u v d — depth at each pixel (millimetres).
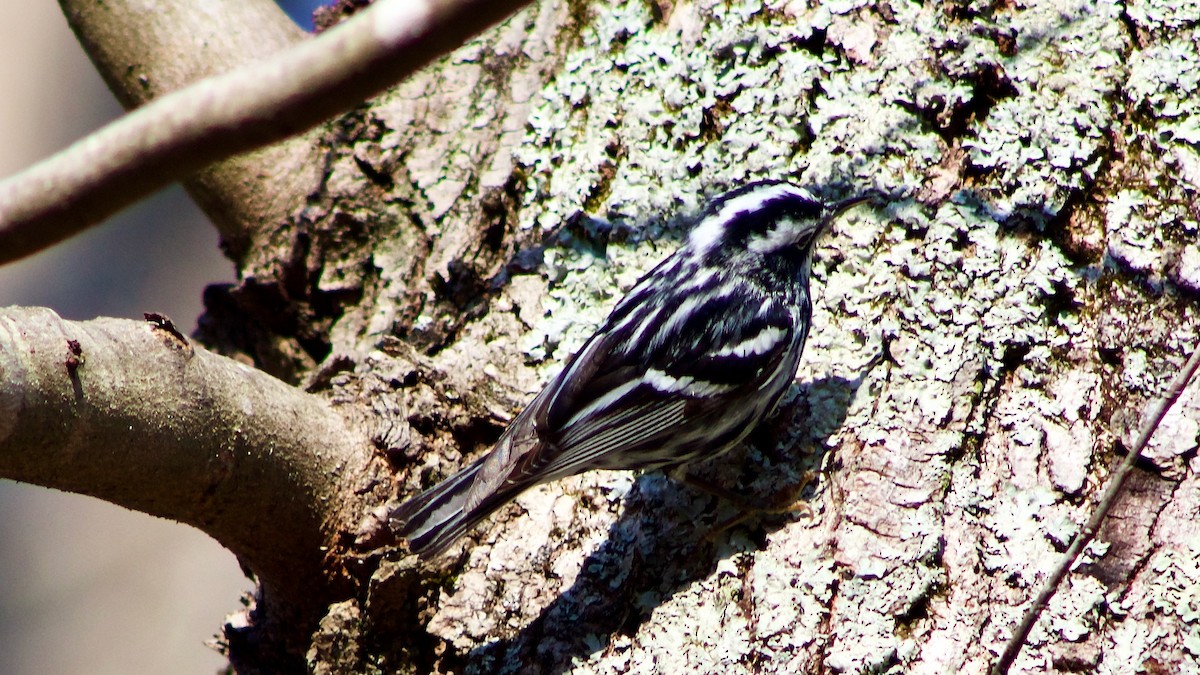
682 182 9930
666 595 8539
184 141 4414
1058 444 8195
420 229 10508
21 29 18547
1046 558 7883
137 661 15438
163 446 7902
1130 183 8758
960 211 9047
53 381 7223
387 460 9164
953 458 8336
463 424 9422
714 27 10180
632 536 8836
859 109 9578
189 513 8539
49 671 15492
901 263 9055
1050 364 8453
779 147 9742
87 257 17688
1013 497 8125
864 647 7859
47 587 15992
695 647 8219
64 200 4441
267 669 9773
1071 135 8938
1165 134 8773
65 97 18406
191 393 8031
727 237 9195
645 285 9305
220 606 15703
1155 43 9070
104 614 15758
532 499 9164
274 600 9516
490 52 10852
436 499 8469
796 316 9055
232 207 10930
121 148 4422
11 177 4492
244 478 8453
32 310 7434
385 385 9445
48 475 7605
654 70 10305
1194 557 7684
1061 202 8805
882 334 8922
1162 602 7609
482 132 10602
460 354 9805
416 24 4340
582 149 10266
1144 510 7855
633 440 8812
